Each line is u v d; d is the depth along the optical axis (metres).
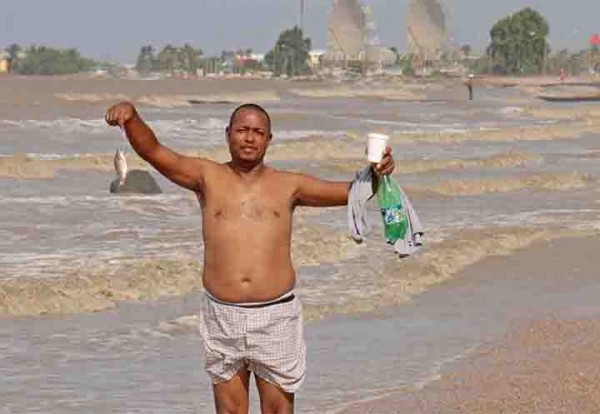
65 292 13.69
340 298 13.96
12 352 10.97
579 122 64.75
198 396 9.52
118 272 15.10
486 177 32.12
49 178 28.52
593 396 9.07
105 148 38.41
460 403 9.00
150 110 63.38
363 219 6.05
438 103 90.50
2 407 9.06
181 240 18.58
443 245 18.02
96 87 96.44
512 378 9.77
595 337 11.48
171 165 6.08
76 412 8.98
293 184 6.18
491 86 149.62
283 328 6.08
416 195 27.34
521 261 16.98
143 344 11.45
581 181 30.73
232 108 68.88
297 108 76.06
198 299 13.95
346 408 8.98
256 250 6.06
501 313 13.07
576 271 16.25
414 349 11.14
